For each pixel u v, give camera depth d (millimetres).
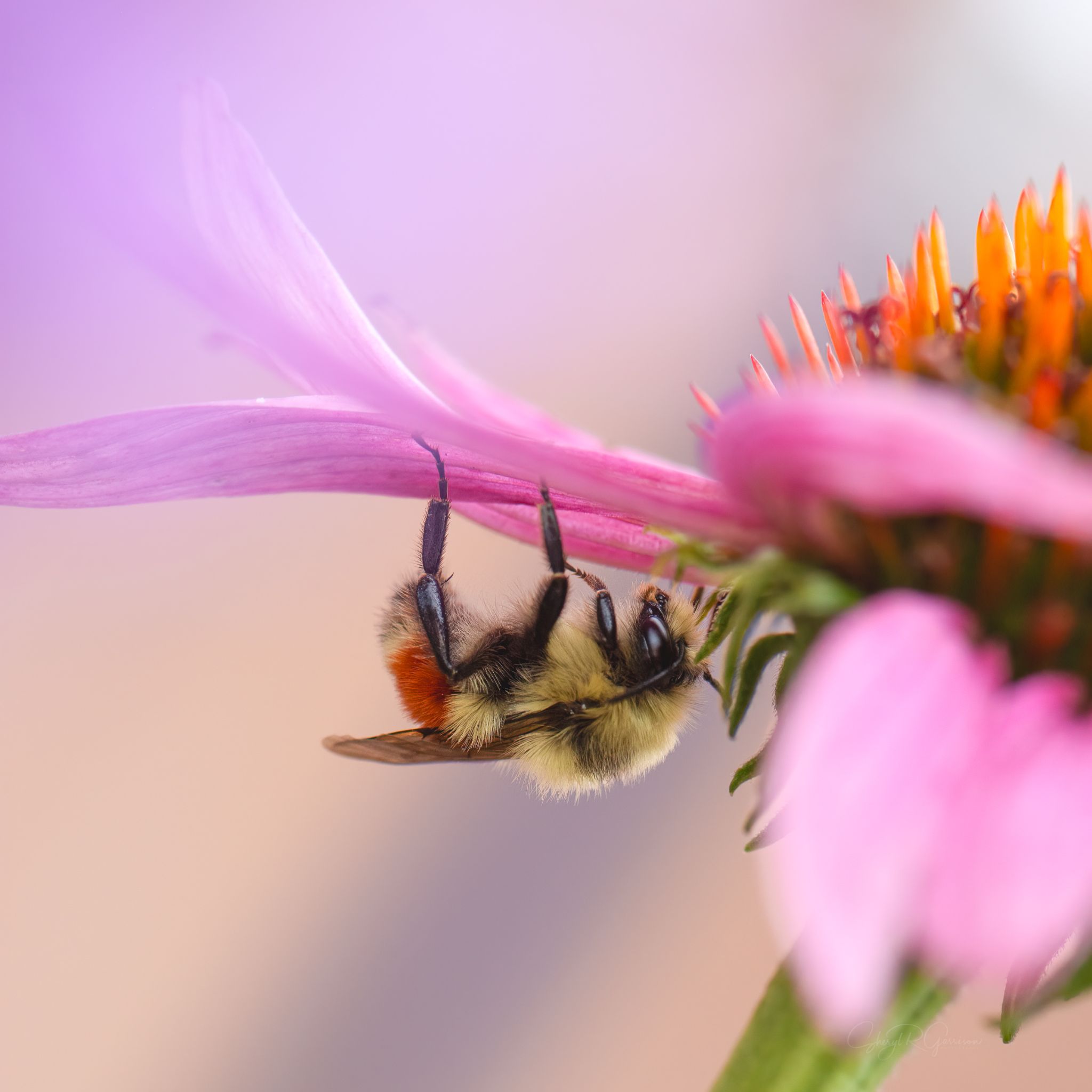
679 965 263
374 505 329
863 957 131
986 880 146
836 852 140
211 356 338
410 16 357
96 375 330
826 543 176
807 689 157
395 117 356
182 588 311
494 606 199
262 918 271
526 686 198
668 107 358
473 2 362
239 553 319
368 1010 265
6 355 325
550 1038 259
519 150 358
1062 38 317
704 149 353
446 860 281
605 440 314
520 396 325
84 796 281
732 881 272
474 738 198
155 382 333
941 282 184
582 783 198
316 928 271
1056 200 183
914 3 330
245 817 283
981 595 175
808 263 337
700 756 285
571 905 273
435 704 198
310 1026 261
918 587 176
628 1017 259
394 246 349
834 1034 178
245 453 184
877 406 151
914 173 331
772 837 177
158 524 323
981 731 161
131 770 284
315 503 329
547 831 285
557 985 267
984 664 169
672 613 197
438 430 175
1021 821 152
